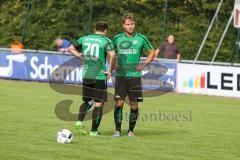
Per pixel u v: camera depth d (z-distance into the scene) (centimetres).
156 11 9962
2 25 10469
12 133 3634
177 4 9875
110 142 3403
